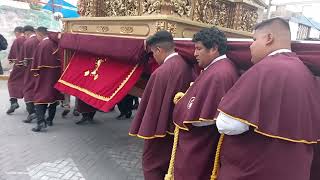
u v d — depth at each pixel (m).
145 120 3.01
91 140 5.71
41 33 5.89
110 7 5.26
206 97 2.42
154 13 4.01
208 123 2.48
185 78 3.07
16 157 4.71
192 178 2.59
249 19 5.18
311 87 1.90
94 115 7.46
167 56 3.18
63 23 6.24
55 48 5.95
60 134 5.92
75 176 4.23
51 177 4.15
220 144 2.44
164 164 3.24
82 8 5.80
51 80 5.87
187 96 2.63
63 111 7.11
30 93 6.39
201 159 2.57
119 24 4.55
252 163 1.93
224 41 2.54
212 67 2.51
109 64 4.69
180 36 3.90
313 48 2.15
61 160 4.71
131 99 7.29
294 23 10.20
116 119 7.29
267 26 2.04
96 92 4.55
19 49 6.88
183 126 2.61
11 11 12.60
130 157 5.01
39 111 5.92
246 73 1.96
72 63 5.69
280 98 1.83
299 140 1.83
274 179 1.87
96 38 4.71
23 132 5.90
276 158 1.86
